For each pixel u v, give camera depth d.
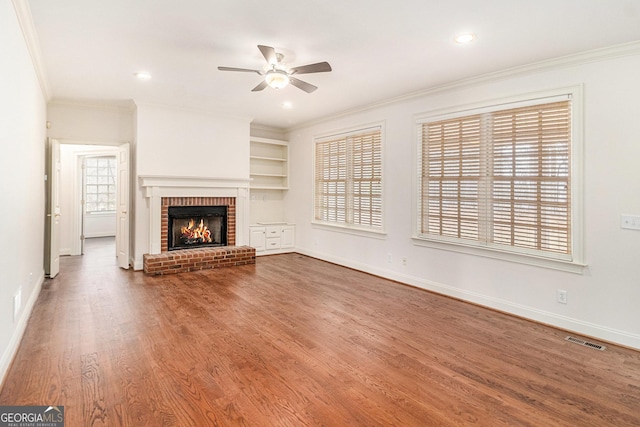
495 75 3.74
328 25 2.79
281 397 2.12
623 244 2.99
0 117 2.10
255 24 2.79
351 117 5.66
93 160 9.47
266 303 3.92
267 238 6.83
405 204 4.78
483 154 3.92
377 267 5.24
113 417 1.90
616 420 1.96
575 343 3.01
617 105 3.00
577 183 3.21
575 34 2.84
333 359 2.63
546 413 2.01
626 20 2.61
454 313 3.69
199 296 4.14
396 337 3.05
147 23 2.78
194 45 3.18
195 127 5.73
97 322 3.27
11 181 2.47
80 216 6.86
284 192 7.45
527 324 3.42
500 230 3.79
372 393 2.19
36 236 3.93
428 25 2.77
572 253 3.27
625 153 2.97
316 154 6.53
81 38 3.04
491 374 2.45
